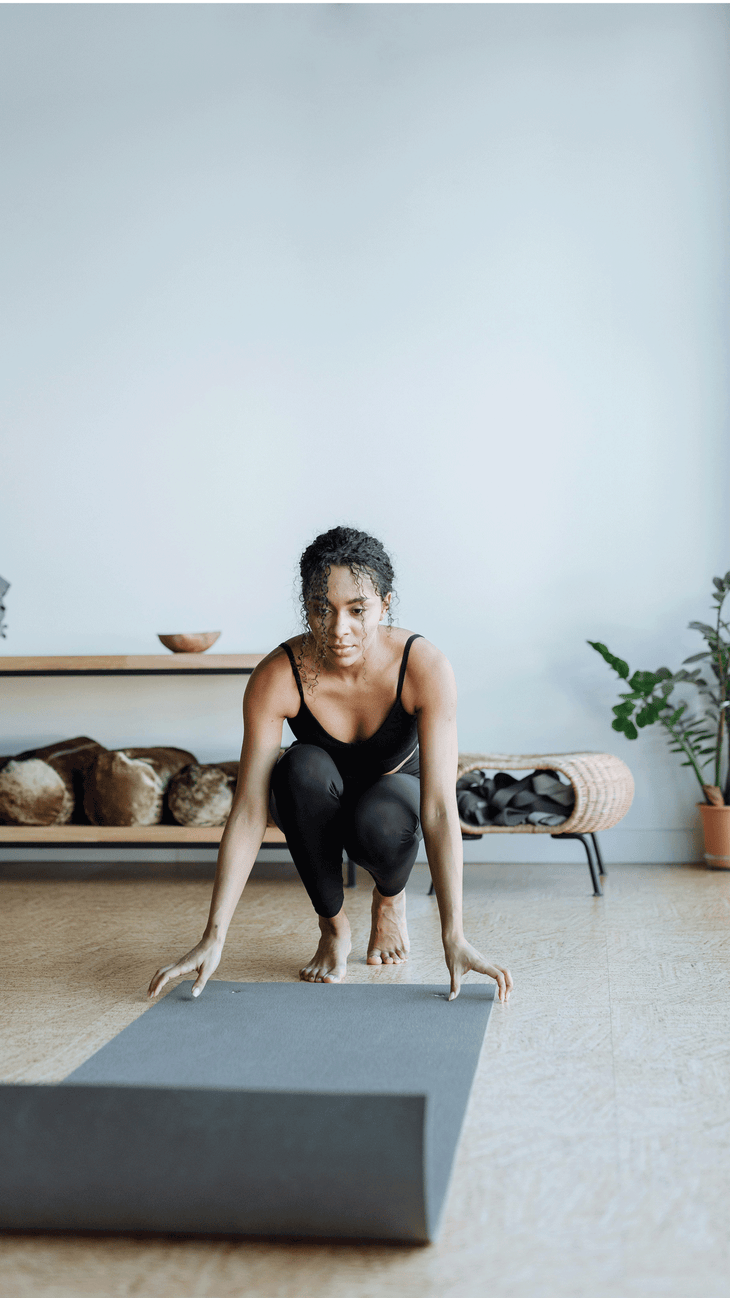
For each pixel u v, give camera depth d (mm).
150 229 3572
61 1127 1025
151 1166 989
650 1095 1304
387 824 1818
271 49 3543
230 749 3482
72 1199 996
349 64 3512
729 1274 905
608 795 2791
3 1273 938
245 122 3547
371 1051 1433
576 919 2447
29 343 3607
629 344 3391
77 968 2010
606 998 1748
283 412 3514
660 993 1778
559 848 3383
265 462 3514
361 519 3479
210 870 3322
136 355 3566
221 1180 977
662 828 3352
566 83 3428
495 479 3436
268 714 1805
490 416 3439
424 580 3455
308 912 2609
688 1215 1005
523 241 3439
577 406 3408
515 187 3447
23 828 3055
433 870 1699
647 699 3150
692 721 3248
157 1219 984
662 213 3383
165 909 2656
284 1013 1623
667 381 3373
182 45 3574
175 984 1863
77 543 3574
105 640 3551
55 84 3617
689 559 3355
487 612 3430
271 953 2117
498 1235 977
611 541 3389
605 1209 1019
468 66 3467
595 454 3398
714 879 3008
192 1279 921
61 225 3605
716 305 3354
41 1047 1494
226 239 3545
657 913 2510
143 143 3582
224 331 3537
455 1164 1114
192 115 3568
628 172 3400
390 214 3490
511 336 3438
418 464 3465
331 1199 960
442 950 2129
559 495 3412
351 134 3506
